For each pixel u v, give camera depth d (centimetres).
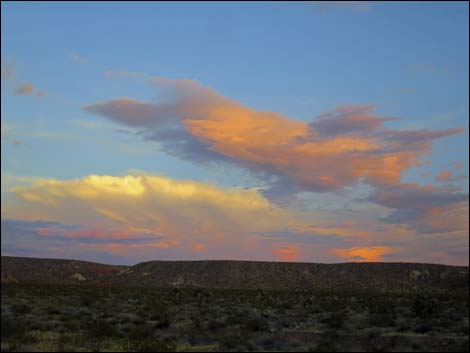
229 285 15075
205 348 2505
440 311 4453
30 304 4728
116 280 16012
